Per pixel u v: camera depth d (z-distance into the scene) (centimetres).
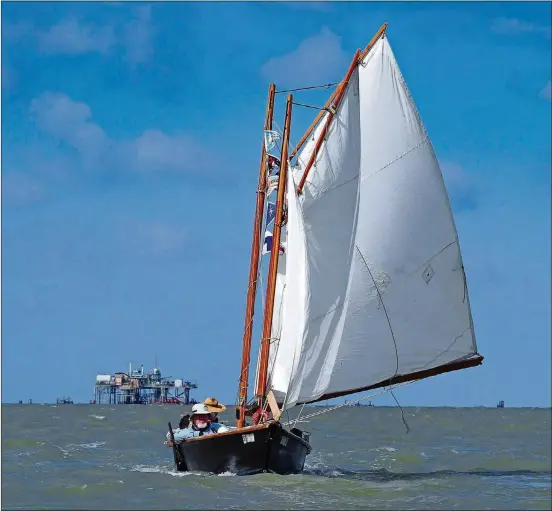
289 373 4725
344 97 4916
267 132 4950
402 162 5075
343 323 4859
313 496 4391
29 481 4962
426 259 5119
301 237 4712
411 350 5112
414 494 4656
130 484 4741
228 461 4716
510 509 4250
